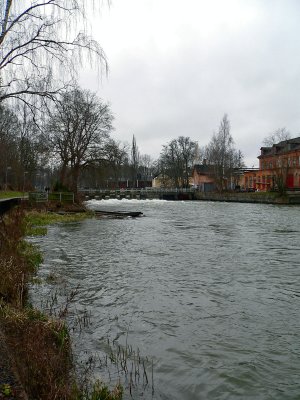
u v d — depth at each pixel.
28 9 8.07
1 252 10.02
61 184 41.00
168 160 95.81
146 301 8.96
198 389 5.25
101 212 36.47
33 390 4.20
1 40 7.87
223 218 33.03
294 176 70.25
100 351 6.26
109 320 7.70
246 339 6.90
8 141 46.09
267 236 20.53
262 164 82.88
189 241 18.69
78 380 5.18
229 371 5.75
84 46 8.55
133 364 5.84
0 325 5.90
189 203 65.62
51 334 6.27
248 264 13.06
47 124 9.41
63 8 8.16
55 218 29.89
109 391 4.74
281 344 6.71
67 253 15.16
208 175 86.06
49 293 9.30
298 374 5.71
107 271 11.95
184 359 6.09
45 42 8.38
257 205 56.41
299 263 13.23
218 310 8.40
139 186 130.50
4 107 9.05
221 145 77.50
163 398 4.97
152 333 7.10
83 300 8.93
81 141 41.12
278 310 8.41
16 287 8.13
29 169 55.91
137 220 31.09
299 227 25.19
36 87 8.78
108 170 43.38
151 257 14.38
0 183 54.84
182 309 8.44
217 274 11.60
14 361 4.46
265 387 5.36
